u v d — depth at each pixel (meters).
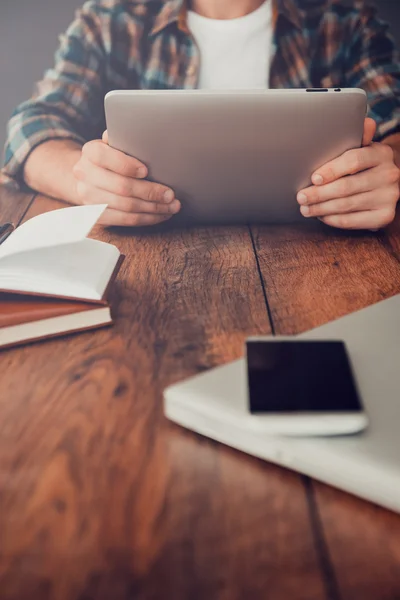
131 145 1.17
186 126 1.13
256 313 0.92
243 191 1.21
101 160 1.19
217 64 2.15
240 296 0.98
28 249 0.83
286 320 0.90
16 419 0.69
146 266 1.10
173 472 0.61
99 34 2.00
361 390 0.64
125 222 1.24
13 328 0.84
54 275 0.86
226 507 0.56
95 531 0.54
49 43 2.79
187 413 0.65
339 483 0.57
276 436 0.59
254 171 1.18
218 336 0.86
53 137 1.58
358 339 0.73
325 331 0.75
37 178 1.49
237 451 0.63
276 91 1.10
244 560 0.51
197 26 2.13
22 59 2.81
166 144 1.15
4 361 0.81
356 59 2.09
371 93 1.97
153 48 2.03
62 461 0.63
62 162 1.49
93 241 0.98
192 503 0.57
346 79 2.11
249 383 0.63
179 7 1.98
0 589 0.48
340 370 0.64
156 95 1.11
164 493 0.58
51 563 0.51
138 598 0.47
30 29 2.77
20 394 0.74
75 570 0.50
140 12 2.00
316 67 2.10
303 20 2.06
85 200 1.25
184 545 0.52
